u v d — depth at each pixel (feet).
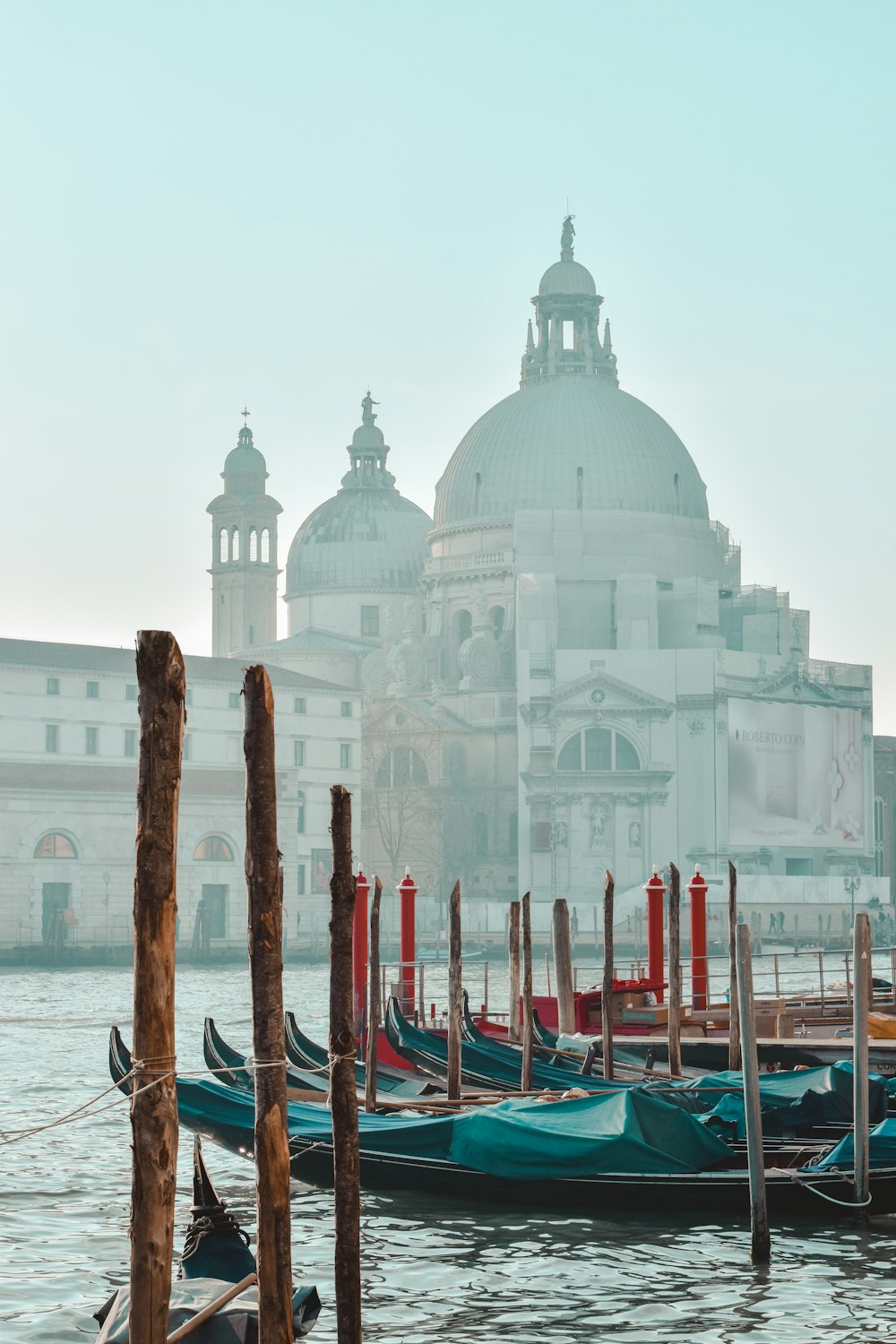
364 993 221.05
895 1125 124.36
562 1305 104.99
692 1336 98.89
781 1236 120.47
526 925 157.48
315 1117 135.23
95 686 613.11
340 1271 75.05
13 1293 107.65
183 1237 123.24
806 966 609.83
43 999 389.80
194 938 587.68
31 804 579.48
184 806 611.06
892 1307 104.01
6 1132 173.17
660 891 242.37
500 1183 127.03
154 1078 64.39
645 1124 124.36
